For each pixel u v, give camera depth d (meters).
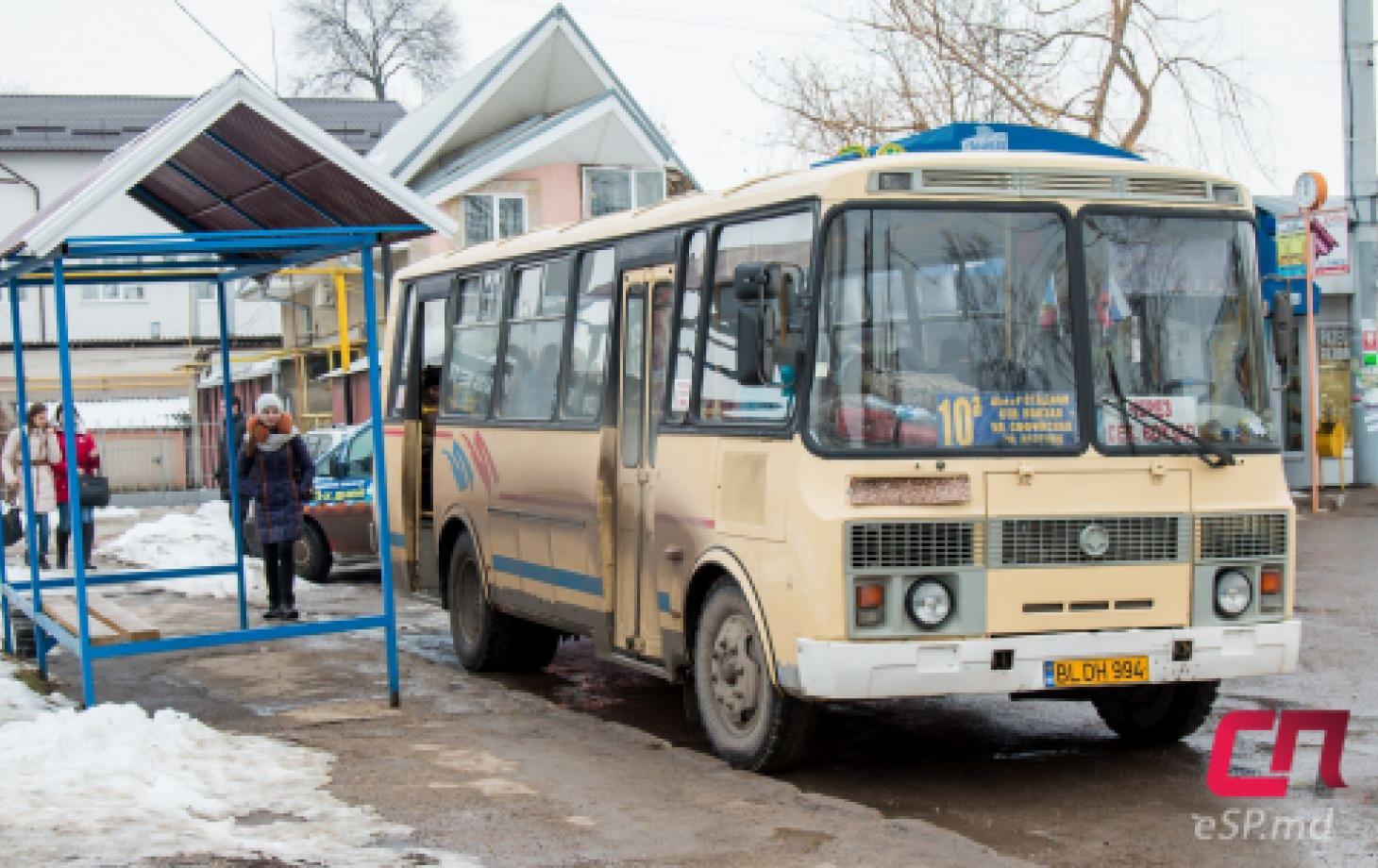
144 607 15.27
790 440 7.90
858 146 10.06
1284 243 21.41
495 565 11.87
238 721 10.02
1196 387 8.22
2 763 8.04
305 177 10.17
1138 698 9.14
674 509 9.19
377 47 59.97
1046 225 8.10
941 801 7.86
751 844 6.93
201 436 34.12
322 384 36.78
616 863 6.63
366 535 18.66
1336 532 19.20
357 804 7.63
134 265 11.02
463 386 12.75
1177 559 7.99
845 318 7.85
